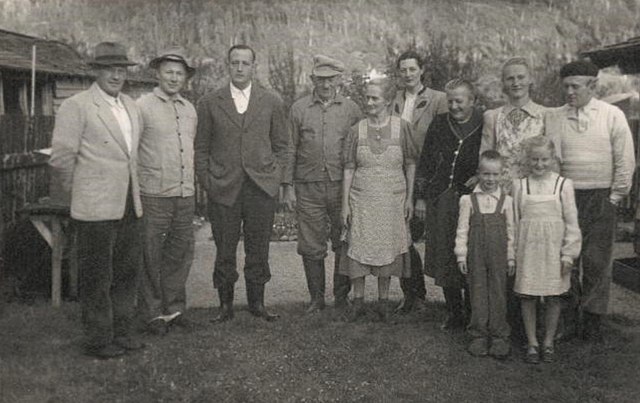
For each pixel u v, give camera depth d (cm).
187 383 394
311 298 561
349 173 526
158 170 468
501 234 442
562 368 424
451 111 484
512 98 464
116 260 438
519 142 460
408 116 552
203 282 680
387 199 509
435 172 496
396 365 428
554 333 446
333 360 434
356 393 387
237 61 496
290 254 834
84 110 408
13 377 389
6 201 614
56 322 499
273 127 520
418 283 558
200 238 947
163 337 474
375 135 510
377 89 504
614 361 435
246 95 508
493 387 397
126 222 435
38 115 739
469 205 454
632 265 687
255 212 514
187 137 483
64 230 579
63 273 609
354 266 518
